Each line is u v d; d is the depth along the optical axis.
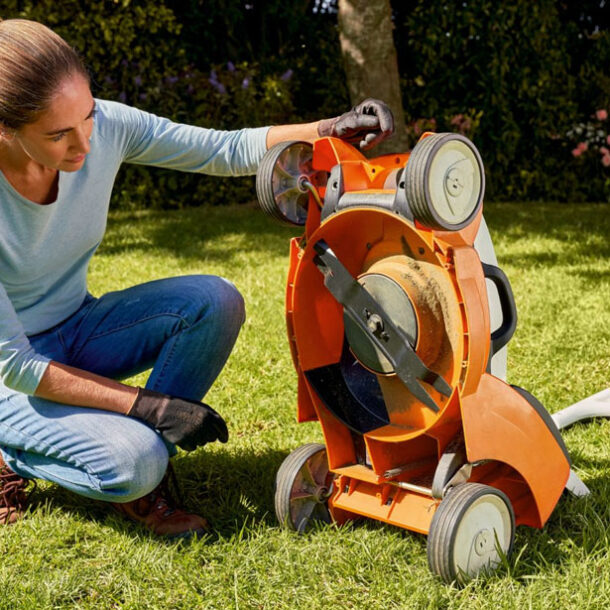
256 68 8.80
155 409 2.15
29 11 7.55
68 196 2.23
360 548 2.21
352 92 6.63
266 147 2.44
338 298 2.08
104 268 5.77
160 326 2.41
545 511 2.15
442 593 1.97
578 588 1.96
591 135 8.84
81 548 2.27
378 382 2.17
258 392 3.43
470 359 1.91
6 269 2.21
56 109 1.86
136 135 2.41
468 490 2.00
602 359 3.79
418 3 8.75
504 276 2.14
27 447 2.26
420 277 2.02
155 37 8.20
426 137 1.82
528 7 8.58
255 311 4.55
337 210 2.07
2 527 2.38
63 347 2.43
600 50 9.05
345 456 2.30
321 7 9.31
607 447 2.83
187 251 6.27
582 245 6.34
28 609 1.97
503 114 8.79
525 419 2.10
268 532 2.31
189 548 2.23
